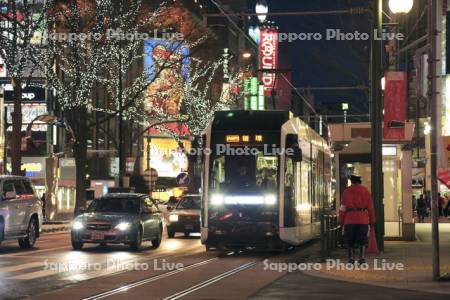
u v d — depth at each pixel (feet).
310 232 115.14
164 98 314.76
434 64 69.56
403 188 123.95
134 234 109.81
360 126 134.31
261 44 388.57
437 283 66.28
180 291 62.44
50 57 204.03
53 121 198.80
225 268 83.56
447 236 142.41
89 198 262.06
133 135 352.08
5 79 186.70
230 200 101.50
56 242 131.54
